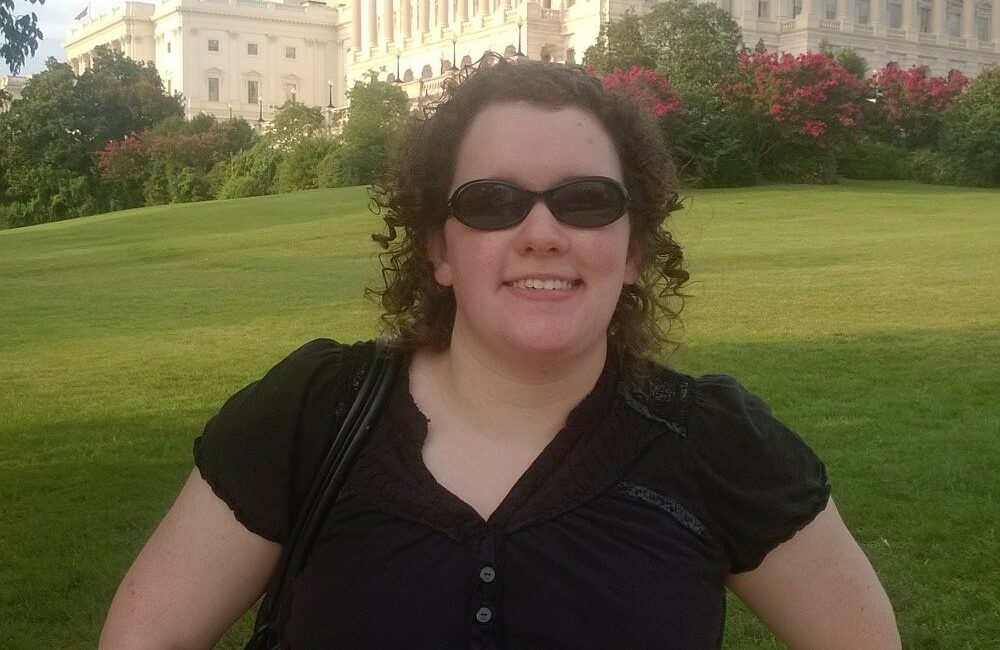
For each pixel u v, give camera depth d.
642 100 2.46
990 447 8.34
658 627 2.09
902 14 94.44
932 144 56.75
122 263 28.52
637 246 2.48
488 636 2.08
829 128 48.25
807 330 14.14
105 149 72.06
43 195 71.81
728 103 47.56
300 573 2.25
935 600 5.65
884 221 32.34
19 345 15.41
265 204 45.34
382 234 2.69
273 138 64.06
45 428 10.03
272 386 2.36
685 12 51.62
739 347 12.98
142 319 17.77
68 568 6.40
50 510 7.52
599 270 2.23
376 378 2.36
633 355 2.44
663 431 2.25
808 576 2.30
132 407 10.88
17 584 6.19
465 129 2.34
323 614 2.15
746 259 23.14
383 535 2.16
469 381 2.31
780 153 48.66
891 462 8.01
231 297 20.33
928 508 6.97
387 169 2.54
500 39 86.94
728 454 2.26
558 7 87.69
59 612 5.84
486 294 2.23
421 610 2.09
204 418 10.28
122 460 8.76
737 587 2.38
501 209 2.20
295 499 2.28
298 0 122.75
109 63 82.69
